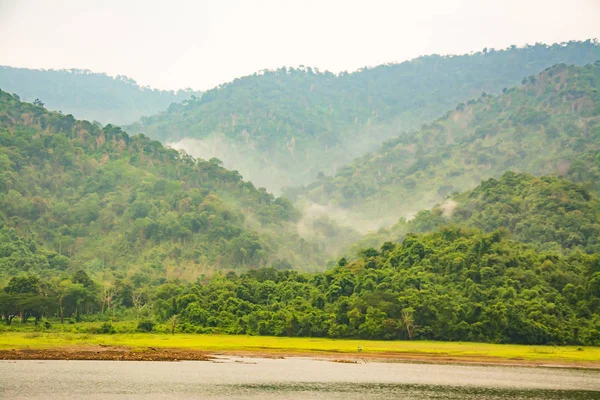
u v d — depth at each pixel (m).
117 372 85.19
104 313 191.25
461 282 176.00
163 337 141.88
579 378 92.69
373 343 140.88
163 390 73.00
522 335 144.25
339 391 76.00
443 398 72.94
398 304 155.62
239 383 79.50
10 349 103.69
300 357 112.38
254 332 158.50
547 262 183.38
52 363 91.75
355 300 158.88
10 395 67.56
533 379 90.31
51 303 166.38
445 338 150.00
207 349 118.25
